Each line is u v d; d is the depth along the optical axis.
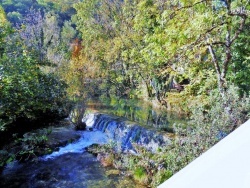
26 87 6.40
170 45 6.32
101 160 7.22
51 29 19.98
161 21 6.23
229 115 4.62
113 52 15.09
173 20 6.18
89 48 16.17
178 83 11.46
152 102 14.10
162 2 8.62
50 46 16.91
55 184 6.05
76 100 9.78
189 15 6.24
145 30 10.83
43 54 13.50
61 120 9.83
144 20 9.39
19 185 5.95
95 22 18.31
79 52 16.20
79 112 9.76
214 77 7.27
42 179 6.26
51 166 6.94
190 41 6.53
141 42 12.86
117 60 16.12
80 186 5.96
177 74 8.58
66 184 6.04
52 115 9.30
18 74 6.32
